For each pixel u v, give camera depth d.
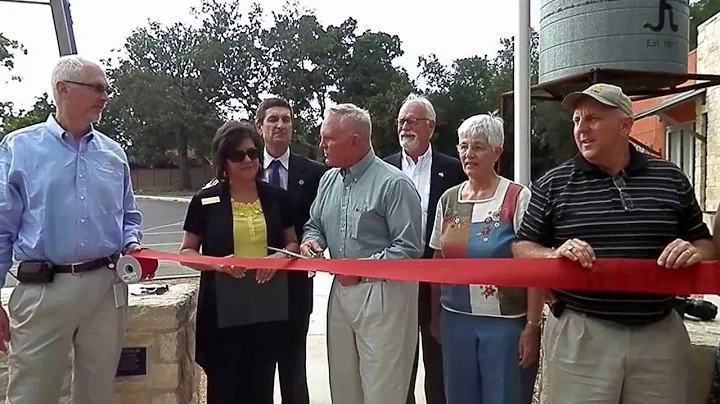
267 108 3.24
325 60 36.16
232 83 36.47
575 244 1.92
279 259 2.43
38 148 2.36
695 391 2.48
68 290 2.34
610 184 1.99
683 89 3.77
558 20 3.60
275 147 3.19
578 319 2.02
